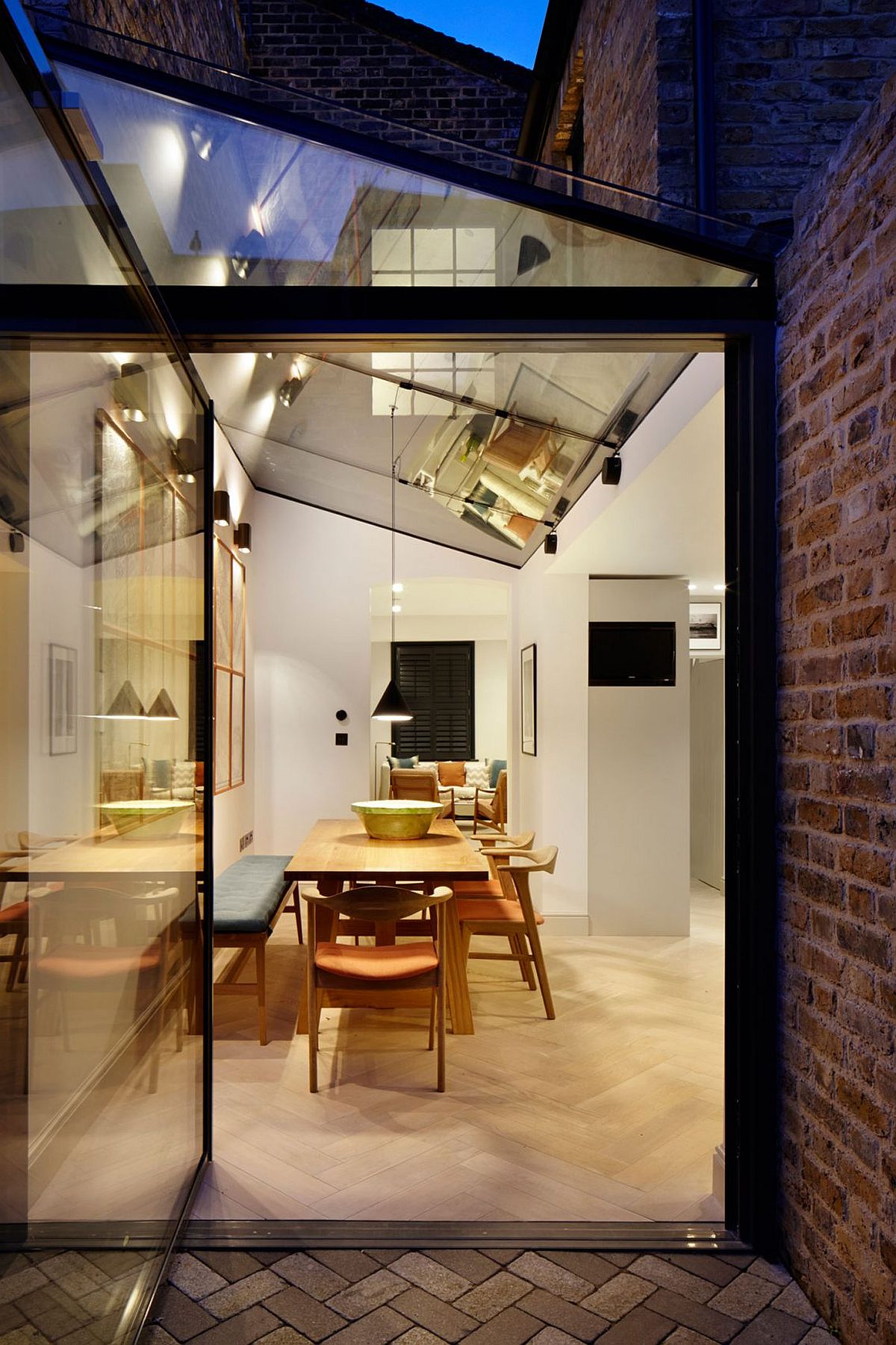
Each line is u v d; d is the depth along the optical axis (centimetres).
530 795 653
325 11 586
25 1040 135
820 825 208
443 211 243
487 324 241
